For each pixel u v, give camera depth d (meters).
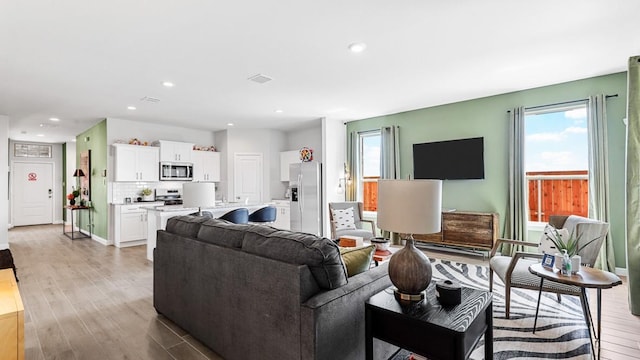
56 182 9.44
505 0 2.26
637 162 2.75
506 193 4.64
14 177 8.74
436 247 5.35
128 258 4.87
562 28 2.67
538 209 4.51
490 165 4.79
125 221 5.82
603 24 2.61
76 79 3.78
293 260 1.68
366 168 6.48
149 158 6.32
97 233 6.50
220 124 6.86
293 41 2.86
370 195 6.41
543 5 2.32
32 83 3.90
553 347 2.17
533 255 2.52
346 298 1.65
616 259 3.82
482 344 2.20
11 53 3.01
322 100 4.90
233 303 1.95
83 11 2.31
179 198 6.91
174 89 4.24
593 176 3.88
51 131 7.39
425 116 5.47
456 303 1.57
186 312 2.40
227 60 3.28
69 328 2.52
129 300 3.12
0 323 1.72
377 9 2.35
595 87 3.95
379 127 6.12
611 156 3.85
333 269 1.65
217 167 7.45
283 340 1.63
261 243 1.88
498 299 3.04
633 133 2.77
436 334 1.39
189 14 2.38
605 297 3.12
